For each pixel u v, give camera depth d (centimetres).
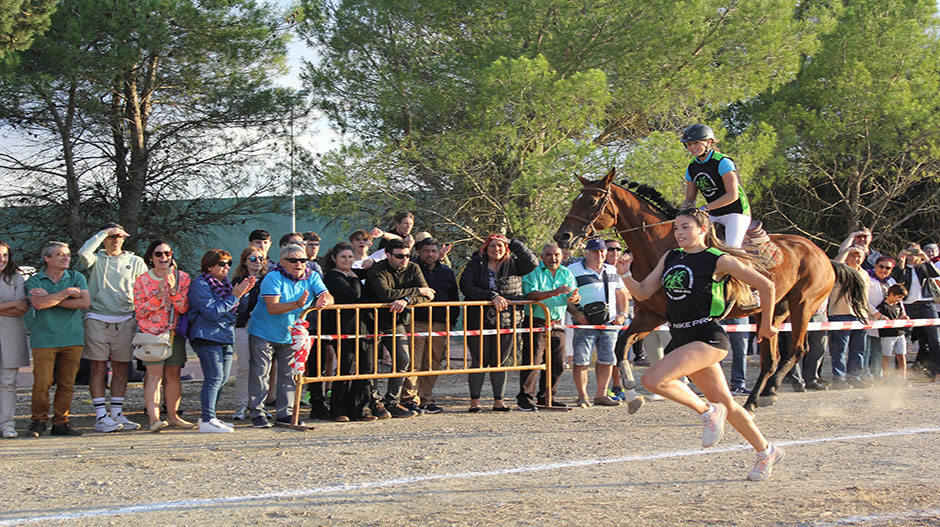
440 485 548
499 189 1753
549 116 1608
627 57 1703
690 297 529
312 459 653
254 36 1989
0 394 797
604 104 1612
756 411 895
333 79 1941
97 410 834
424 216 1795
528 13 1691
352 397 884
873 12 2192
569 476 570
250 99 2058
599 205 850
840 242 2395
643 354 1487
